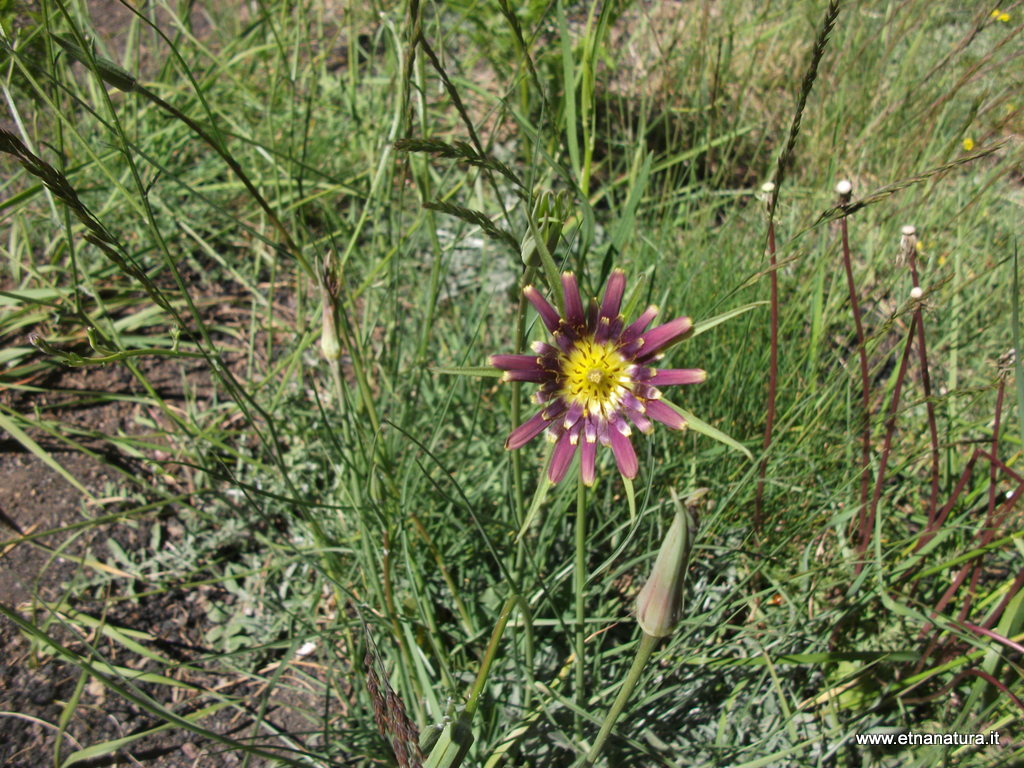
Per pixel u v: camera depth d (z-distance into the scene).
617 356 0.17
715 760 0.23
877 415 0.28
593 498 0.28
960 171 0.36
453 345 0.34
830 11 0.17
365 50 0.46
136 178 0.20
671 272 0.32
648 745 0.23
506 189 0.39
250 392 0.31
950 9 0.41
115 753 0.24
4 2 0.21
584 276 0.28
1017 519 0.26
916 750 0.23
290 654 0.22
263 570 0.28
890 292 0.35
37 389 0.30
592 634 0.25
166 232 0.36
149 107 0.37
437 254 0.26
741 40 0.44
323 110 0.41
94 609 0.27
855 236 0.34
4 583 0.27
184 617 0.27
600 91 0.43
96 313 0.33
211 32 0.46
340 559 0.28
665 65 0.37
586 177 0.27
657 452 0.29
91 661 0.25
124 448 0.31
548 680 0.25
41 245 0.35
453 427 0.31
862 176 0.37
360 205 0.38
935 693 0.24
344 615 0.26
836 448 0.27
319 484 0.31
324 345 0.22
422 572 0.26
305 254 0.36
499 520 0.27
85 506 0.29
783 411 0.28
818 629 0.25
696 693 0.24
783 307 0.31
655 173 0.41
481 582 0.28
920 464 0.29
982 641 0.22
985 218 0.35
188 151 0.39
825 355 0.32
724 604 0.23
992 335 0.32
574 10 0.45
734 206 0.36
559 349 0.17
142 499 0.30
